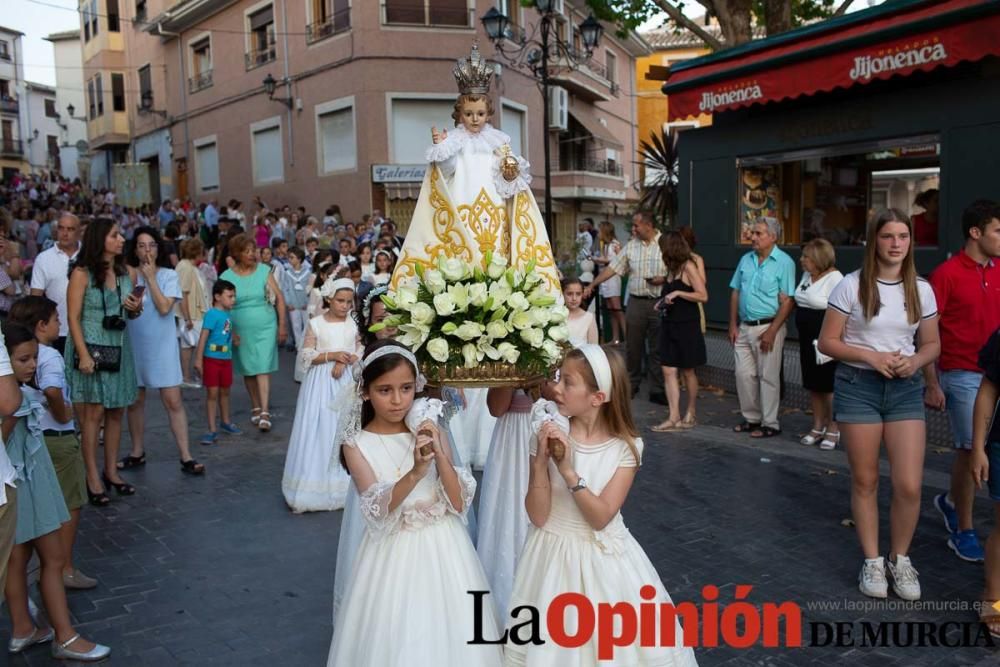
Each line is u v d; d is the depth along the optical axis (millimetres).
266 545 5148
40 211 20672
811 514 5566
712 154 10883
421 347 3256
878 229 4191
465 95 4188
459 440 6516
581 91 27031
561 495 2961
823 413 7160
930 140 8555
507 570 3855
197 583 4590
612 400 2979
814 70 8703
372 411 3102
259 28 24094
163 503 5973
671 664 2875
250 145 24703
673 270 7930
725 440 7480
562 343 3430
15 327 3604
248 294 7980
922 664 3709
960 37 7438
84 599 4398
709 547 5027
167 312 6504
